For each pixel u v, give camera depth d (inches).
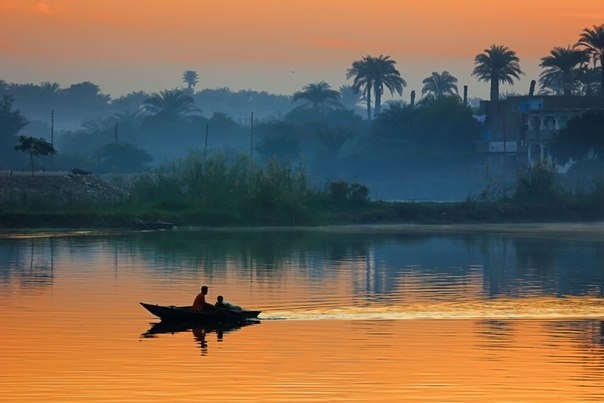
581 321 5251.0
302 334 4881.9
